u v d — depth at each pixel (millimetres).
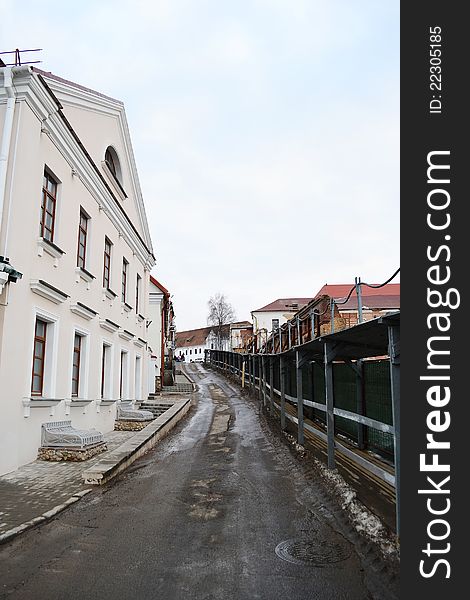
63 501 6535
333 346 7965
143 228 20281
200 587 4016
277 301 59688
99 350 13492
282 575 4242
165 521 5805
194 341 83250
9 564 4500
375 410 8445
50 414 9906
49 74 11562
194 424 15219
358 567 4422
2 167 8344
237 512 6164
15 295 8383
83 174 12031
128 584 4070
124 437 13102
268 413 16953
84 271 11938
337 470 7945
